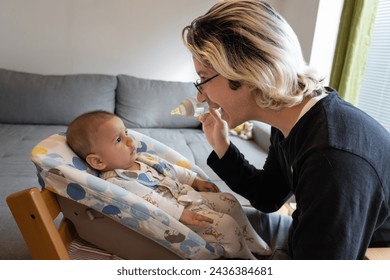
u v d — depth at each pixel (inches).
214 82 27.1
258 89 25.4
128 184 32.9
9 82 80.7
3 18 91.0
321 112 23.8
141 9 97.7
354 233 20.3
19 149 64.3
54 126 83.3
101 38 98.3
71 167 25.4
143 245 29.2
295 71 24.5
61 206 27.2
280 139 31.6
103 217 27.7
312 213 20.9
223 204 37.3
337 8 80.8
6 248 36.1
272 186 36.9
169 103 90.7
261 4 24.6
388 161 22.0
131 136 39.8
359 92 77.5
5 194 46.8
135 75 104.8
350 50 72.5
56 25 94.4
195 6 100.8
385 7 73.5
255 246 35.4
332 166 20.6
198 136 85.2
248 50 23.5
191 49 26.6
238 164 37.3
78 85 85.4
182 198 36.5
